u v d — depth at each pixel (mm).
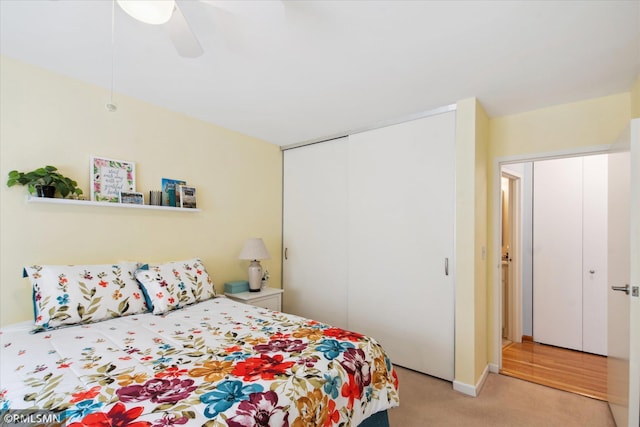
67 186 2031
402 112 2742
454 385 2406
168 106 2658
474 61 1895
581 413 2105
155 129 2623
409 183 2770
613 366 2039
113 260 2348
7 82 1891
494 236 2838
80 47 1780
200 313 2127
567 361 3021
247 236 3449
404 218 2791
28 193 1943
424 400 2248
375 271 2971
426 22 1529
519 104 2543
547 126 2594
